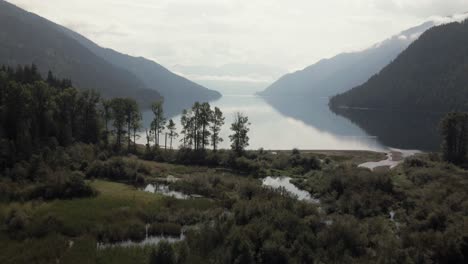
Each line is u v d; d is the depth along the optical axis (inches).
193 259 1760.6
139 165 3846.0
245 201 2490.2
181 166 4232.3
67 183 2864.2
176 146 5797.2
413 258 1776.6
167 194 3107.8
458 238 1820.9
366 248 1929.1
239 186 3078.2
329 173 3486.7
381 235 2079.2
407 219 2346.2
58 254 1879.9
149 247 1937.7
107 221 2331.4
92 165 3614.7
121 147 4778.5
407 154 5255.9
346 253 1844.2
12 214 2271.2
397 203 2738.7
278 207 2345.0
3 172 3009.4
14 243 1980.8
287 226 2052.2
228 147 5605.3
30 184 2930.6
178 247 1886.1
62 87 5802.2
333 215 2447.1
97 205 2605.8
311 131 7755.9
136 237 2164.1
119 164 3713.1
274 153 4948.3
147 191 3144.7
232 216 2267.5
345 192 2901.1
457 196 2516.0
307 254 1815.9
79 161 3754.9
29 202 2640.3
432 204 2422.5
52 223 2230.6
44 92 4183.1
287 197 2591.0
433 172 3385.8
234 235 1898.4
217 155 4475.9
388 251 1818.4
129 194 2947.8
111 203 2659.9
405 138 6845.5
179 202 2758.4
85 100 4753.9
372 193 2839.6
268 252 1798.7
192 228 2255.2
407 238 1951.3
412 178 3383.4
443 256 1775.3
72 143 4192.9
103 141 4746.6
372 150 5610.2
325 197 2984.7
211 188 3181.6
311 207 2434.8
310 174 3895.2
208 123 4849.9
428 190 2829.7
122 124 4874.5
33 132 3710.6
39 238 2065.7
